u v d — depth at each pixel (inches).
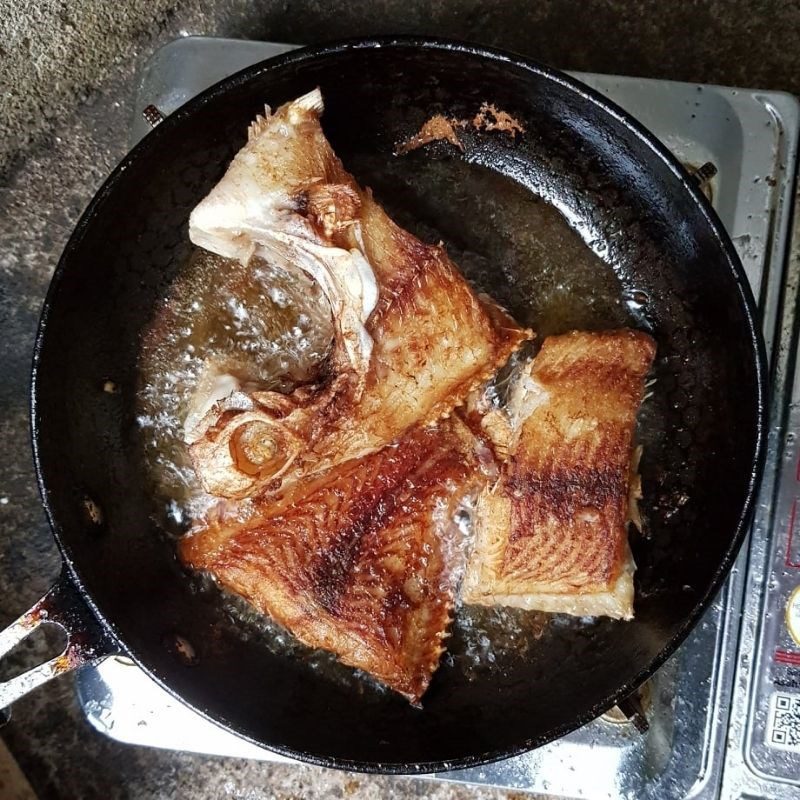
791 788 16.7
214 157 15.4
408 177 16.7
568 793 17.0
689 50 18.3
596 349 15.0
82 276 14.8
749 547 16.7
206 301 16.5
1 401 18.2
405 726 16.1
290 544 15.0
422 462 15.3
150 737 17.1
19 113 17.5
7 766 17.9
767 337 16.4
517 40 18.4
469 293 14.4
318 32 18.3
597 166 16.0
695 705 16.8
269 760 17.5
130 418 16.4
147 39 18.0
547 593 15.2
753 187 16.3
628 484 15.0
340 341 14.0
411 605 15.3
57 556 18.5
